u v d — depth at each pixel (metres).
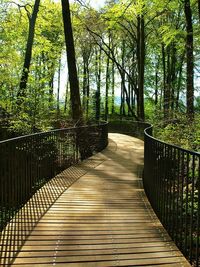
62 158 9.31
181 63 26.84
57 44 24.95
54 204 6.14
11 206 4.52
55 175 8.52
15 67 15.25
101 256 4.06
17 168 4.89
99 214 5.67
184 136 10.08
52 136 8.07
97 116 37.56
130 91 42.06
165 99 19.19
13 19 17.42
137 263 3.91
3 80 13.87
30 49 15.65
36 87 13.30
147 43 30.72
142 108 25.06
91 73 41.81
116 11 18.88
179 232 4.77
